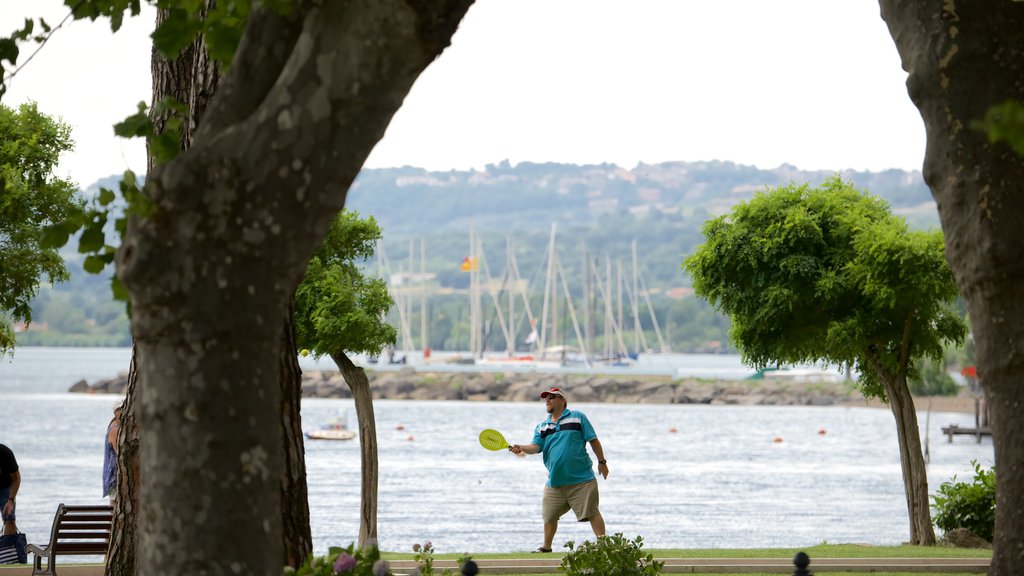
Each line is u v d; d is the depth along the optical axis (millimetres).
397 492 119375
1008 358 24297
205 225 18406
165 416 18641
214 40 20531
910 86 25328
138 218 18609
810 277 62344
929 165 25172
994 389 24578
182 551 18594
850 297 62125
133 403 35094
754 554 48531
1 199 56875
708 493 124688
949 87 24625
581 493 51875
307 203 18609
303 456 30531
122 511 34875
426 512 99688
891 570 43938
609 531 87562
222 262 18484
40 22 22953
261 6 18844
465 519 94250
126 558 34594
